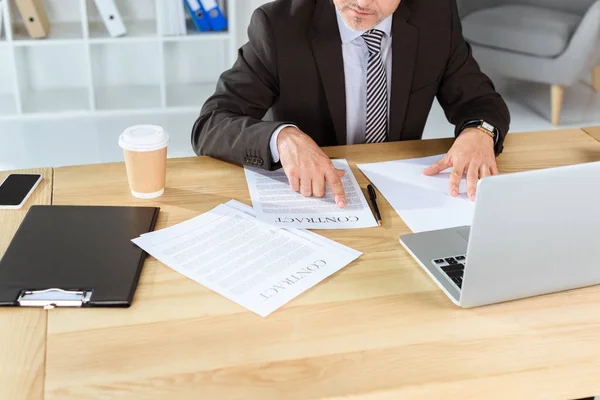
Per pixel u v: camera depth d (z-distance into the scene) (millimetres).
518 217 951
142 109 3650
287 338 953
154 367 894
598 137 1652
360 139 1779
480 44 3389
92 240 1145
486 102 1677
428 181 1403
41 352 910
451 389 888
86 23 3449
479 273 989
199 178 1396
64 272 1055
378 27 1655
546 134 1658
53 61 3832
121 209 1247
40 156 3184
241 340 946
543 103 3475
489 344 957
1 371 876
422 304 1034
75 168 1427
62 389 853
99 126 3520
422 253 1146
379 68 1687
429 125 3504
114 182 1368
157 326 966
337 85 1651
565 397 927
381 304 1029
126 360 903
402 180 1404
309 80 1653
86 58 3518
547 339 971
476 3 3348
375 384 881
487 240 959
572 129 1695
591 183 956
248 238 1181
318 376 890
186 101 3773
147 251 1125
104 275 1054
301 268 1103
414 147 1564
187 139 3404
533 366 921
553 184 939
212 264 1105
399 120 1728
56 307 995
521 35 3387
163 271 1084
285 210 1278
